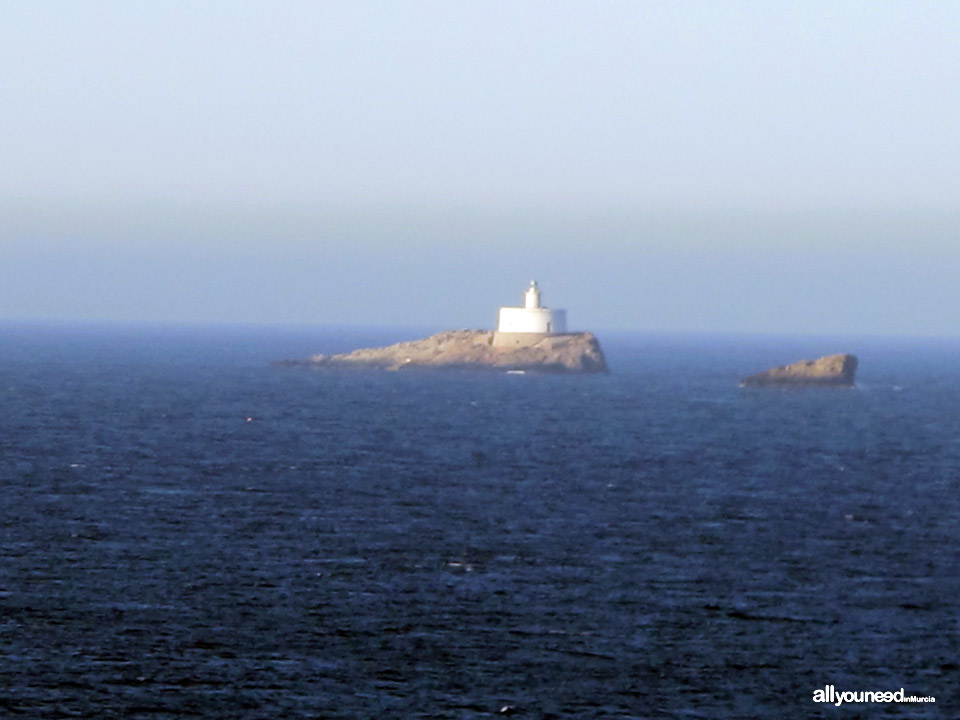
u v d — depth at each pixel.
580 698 159.12
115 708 153.38
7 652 170.12
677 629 186.25
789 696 161.12
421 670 167.75
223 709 153.88
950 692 163.50
